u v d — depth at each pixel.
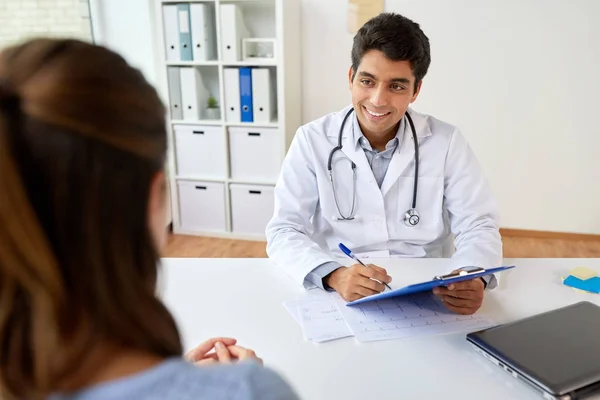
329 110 3.21
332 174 1.51
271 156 3.04
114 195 0.39
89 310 0.40
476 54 2.98
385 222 1.50
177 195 3.25
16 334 0.37
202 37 2.91
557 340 0.91
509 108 3.04
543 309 1.10
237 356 0.79
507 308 1.10
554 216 3.20
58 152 0.37
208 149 3.12
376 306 1.11
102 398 0.39
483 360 0.91
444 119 3.13
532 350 0.88
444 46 2.99
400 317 1.06
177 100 3.07
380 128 1.41
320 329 1.01
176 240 3.22
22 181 0.36
